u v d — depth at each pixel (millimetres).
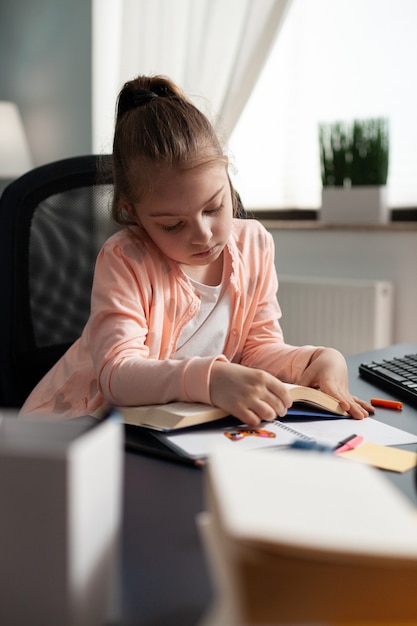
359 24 2213
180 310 1025
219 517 352
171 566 428
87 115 2814
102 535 370
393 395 877
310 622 324
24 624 351
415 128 2148
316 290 2217
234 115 2330
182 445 632
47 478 340
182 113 926
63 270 1135
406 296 2145
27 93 3043
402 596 323
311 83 2352
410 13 2104
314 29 2318
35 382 1104
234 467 389
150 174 879
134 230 1013
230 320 1090
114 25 2795
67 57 2857
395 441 679
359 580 318
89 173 1171
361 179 2189
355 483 376
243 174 2562
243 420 690
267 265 1153
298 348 988
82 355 1035
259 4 2248
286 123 2434
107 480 374
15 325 1080
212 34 2379
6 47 3098
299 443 630
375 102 2217
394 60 2156
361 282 2135
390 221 2223
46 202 1124
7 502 346
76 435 406
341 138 2193
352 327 2146
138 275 963
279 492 360
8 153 2840
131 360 820
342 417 758
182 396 741
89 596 355
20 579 349
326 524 328
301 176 2430
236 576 318
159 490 549
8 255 1078
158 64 2570
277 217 2502
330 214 2246
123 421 703
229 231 938
